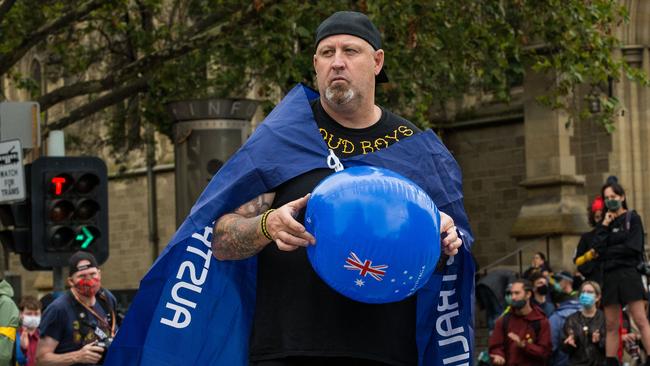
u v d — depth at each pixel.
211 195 5.62
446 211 5.70
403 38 21.45
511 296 16.02
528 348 15.95
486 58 22.70
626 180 29.06
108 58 28.50
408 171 5.63
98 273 11.74
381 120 5.71
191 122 18.95
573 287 19.80
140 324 5.81
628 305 14.65
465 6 22.30
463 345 5.80
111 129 29.77
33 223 14.24
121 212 43.72
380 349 5.49
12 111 15.73
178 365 5.77
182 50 21.97
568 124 23.95
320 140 5.60
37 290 46.66
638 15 29.16
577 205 28.83
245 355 5.79
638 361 17.73
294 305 5.48
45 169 14.28
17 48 22.39
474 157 33.00
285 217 5.20
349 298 5.40
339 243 5.14
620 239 14.16
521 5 22.97
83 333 11.70
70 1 25.06
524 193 31.81
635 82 29.17
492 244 32.53
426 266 5.25
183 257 5.71
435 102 31.33
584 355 15.66
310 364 5.49
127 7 25.08
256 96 31.92
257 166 5.55
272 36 21.47
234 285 5.77
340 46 5.46
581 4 22.72
